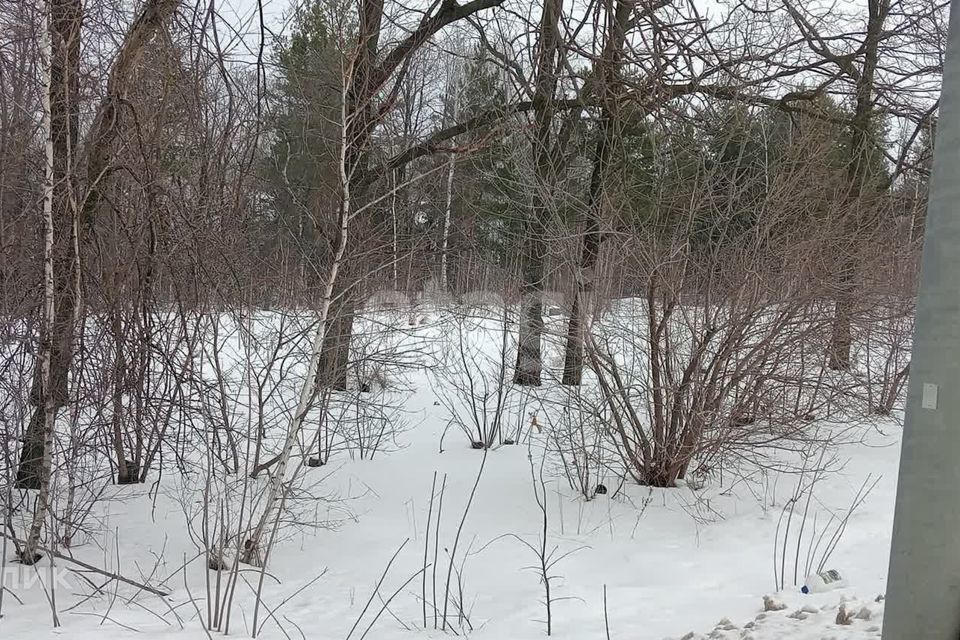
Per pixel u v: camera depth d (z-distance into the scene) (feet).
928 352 8.23
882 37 31.58
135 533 20.01
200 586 16.83
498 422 28.27
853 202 22.71
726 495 21.99
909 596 8.25
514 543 19.33
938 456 8.12
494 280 31.27
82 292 18.79
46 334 16.92
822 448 24.98
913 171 33.04
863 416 26.43
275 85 24.61
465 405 30.78
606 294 21.36
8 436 17.22
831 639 10.83
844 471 24.29
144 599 15.93
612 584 16.60
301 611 15.31
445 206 33.37
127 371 20.12
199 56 20.93
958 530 8.07
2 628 13.75
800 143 21.07
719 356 20.58
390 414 29.43
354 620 14.76
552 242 23.11
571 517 21.04
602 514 21.11
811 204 21.36
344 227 18.39
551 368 23.73
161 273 20.56
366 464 26.37
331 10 20.85
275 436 26.76
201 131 20.81
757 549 18.20
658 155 22.59
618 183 24.12
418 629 14.20
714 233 21.47
